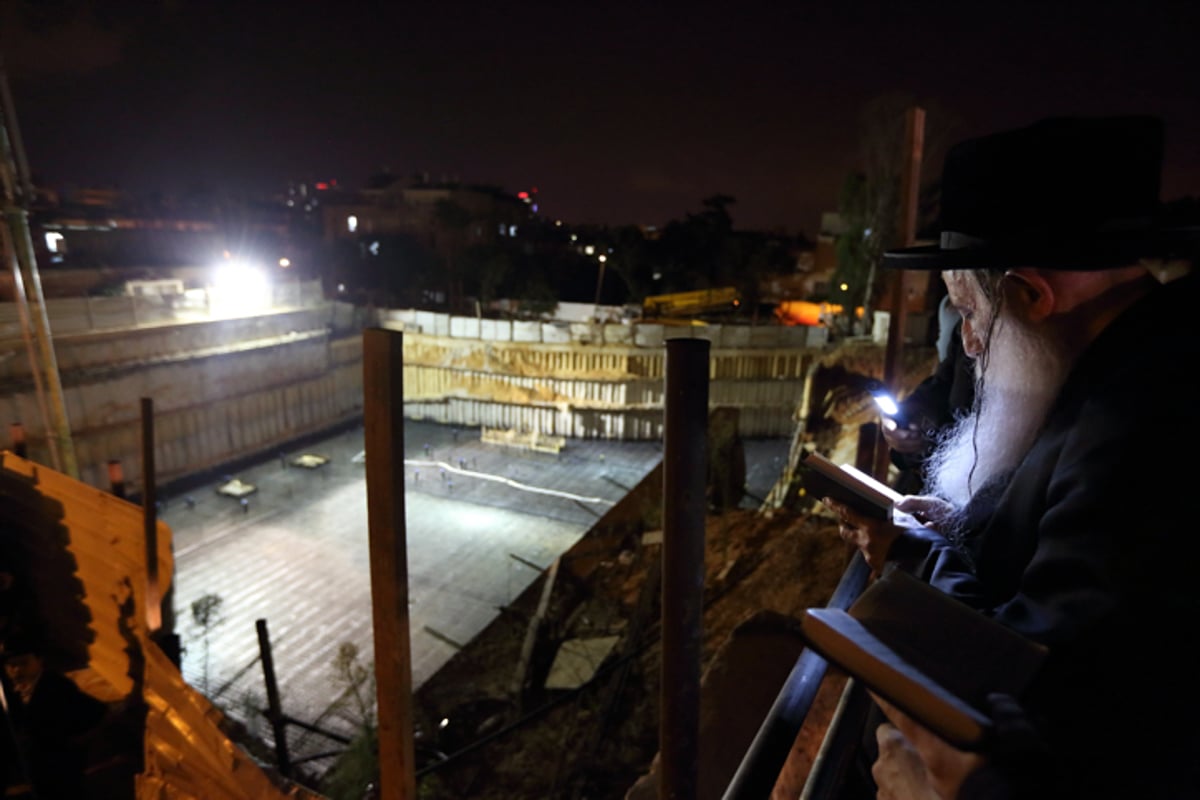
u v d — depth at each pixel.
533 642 17.61
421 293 65.06
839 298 48.75
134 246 50.75
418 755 14.50
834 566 11.95
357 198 74.25
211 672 26.31
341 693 24.30
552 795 11.24
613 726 12.36
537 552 37.25
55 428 17.47
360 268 67.12
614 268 62.66
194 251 55.00
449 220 68.06
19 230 16.48
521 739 13.02
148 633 11.20
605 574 20.17
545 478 46.91
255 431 49.69
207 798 10.59
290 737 20.78
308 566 35.31
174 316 46.00
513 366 54.28
